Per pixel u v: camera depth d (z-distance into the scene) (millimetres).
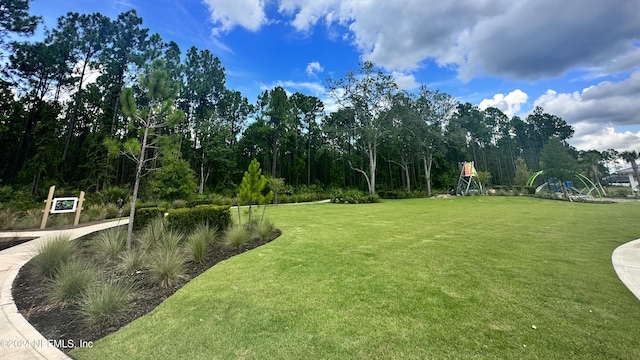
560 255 5008
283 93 34188
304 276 3926
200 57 30625
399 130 29812
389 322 2588
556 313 2744
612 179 49406
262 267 4371
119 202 13312
